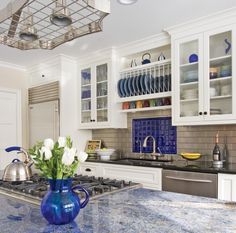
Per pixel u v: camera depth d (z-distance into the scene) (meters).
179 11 2.29
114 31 2.73
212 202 1.27
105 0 1.22
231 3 2.15
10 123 3.93
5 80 3.87
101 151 3.32
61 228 0.93
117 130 3.65
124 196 1.40
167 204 1.24
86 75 3.71
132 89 3.22
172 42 2.69
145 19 2.44
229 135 2.61
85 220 1.01
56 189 1.00
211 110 2.45
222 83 2.45
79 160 1.04
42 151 1.00
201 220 1.00
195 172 2.26
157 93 2.93
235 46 2.28
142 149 3.35
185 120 2.59
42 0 1.64
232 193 2.04
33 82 4.00
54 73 3.66
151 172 2.58
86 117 3.72
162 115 3.17
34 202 1.30
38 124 3.87
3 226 0.96
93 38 2.93
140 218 1.03
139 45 3.08
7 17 1.29
